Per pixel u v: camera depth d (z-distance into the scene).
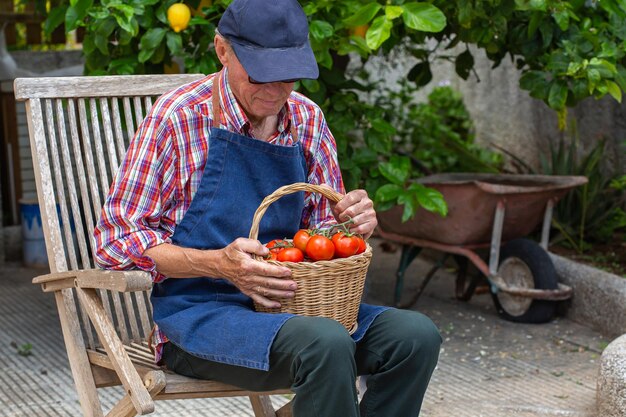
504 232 5.96
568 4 4.76
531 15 4.90
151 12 4.68
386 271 7.19
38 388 4.65
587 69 4.68
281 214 3.01
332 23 4.68
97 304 2.99
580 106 7.07
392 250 7.80
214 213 2.92
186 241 2.93
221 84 2.95
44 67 7.62
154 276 2.89
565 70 4.82
